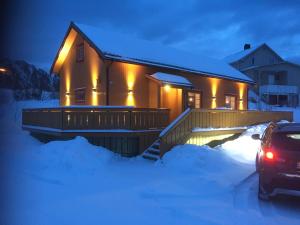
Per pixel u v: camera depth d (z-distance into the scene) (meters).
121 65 16.70
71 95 19.50
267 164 7.42
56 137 13.73
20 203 6.88
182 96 19.02
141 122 13.24
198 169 10.37
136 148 13.12
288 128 7.80
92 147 11.73
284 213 6.82
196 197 7.71
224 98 23.80
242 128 16.89
